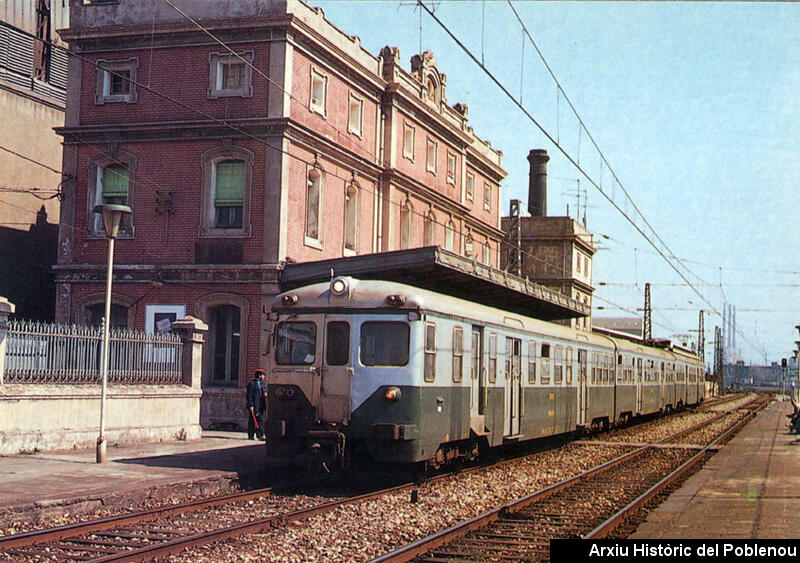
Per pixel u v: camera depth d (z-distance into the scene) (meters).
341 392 15.52
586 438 29.38
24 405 17.34
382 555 9.76
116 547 10.09
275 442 15.96
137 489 13.07
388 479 16.92
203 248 28.70
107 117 29.91
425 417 15.52
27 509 11.30
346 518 12.23
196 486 14.40
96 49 30.14
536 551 10.24
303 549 10.13
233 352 28.86
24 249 35.47
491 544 10.62
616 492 15.48
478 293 29.25
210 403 28.11
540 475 18.20
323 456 15.26
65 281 29.83
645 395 37.78
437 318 16.14
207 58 29.05
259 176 28.38
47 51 37.28
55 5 37.56
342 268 26.58
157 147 29.41
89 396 18.92
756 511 13.05
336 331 15.76
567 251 62.50
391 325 15.49
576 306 35.94
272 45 28.44
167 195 29.19
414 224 37.12
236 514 12.42
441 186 39.88
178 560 9.35
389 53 34.75
